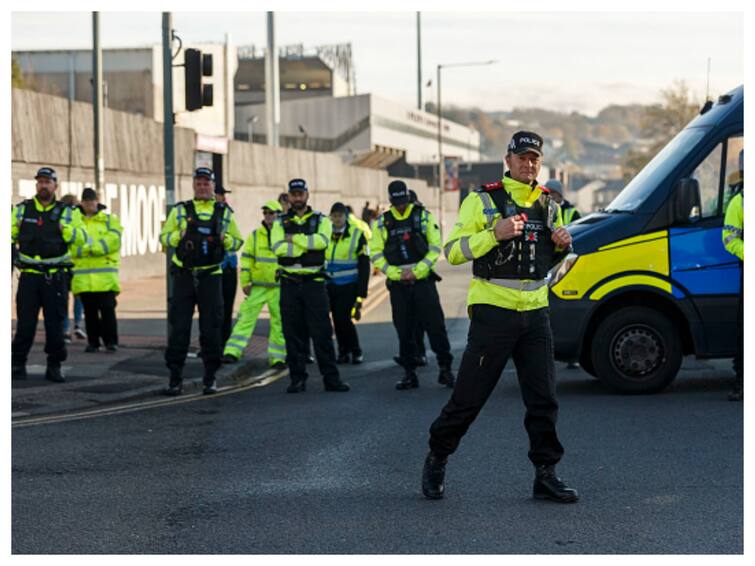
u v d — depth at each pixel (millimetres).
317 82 124562
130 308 24016
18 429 11281
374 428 11117
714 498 8148
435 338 13906
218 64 62688
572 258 12984
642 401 12539
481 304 8008
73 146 27594
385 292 31328
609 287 12977
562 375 14828
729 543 7051
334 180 52906
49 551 7031
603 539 7152
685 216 12961
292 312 13773
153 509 8016
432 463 8211
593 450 9867
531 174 7930
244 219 39688
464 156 153375
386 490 8508
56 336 14156
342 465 9414
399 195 13602
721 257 13008
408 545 7051
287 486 8672
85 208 16812
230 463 9555
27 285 14148
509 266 7934
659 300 13172
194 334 19297
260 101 123812
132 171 31312
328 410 12305
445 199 86562
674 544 7039
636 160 132500
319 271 13781
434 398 13086
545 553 6871
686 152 13188
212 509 8000
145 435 10898
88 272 16938
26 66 77625
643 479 8758
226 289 16641
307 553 6918
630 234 13039
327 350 13797
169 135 16844
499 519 7625
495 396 12969
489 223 7906
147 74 76625
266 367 16500
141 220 32094
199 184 13594
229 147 37938
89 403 12828
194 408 12609
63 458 9805
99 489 8641
